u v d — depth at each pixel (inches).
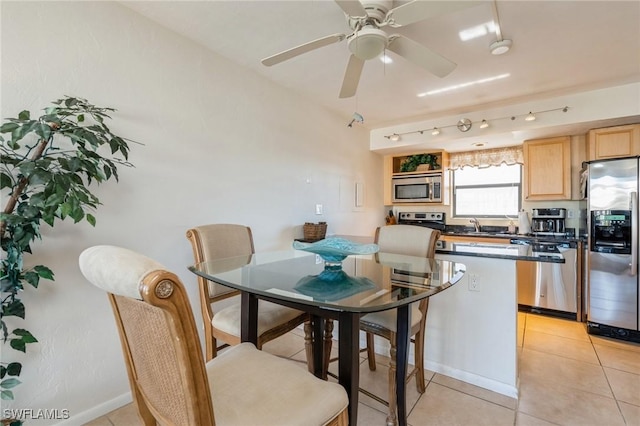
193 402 27.7
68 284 65.0
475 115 145.0
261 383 40.4
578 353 99.4
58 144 62.8
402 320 60.6
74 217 52.5
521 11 73.5
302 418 35.4
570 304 130.3
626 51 91.0
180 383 28.5
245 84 103.7
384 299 47.2
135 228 76.1
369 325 66.9
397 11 55.1
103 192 70.6
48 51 62.7
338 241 70.5
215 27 82.1
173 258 83.8
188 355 26.8
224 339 68.1
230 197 99.0
